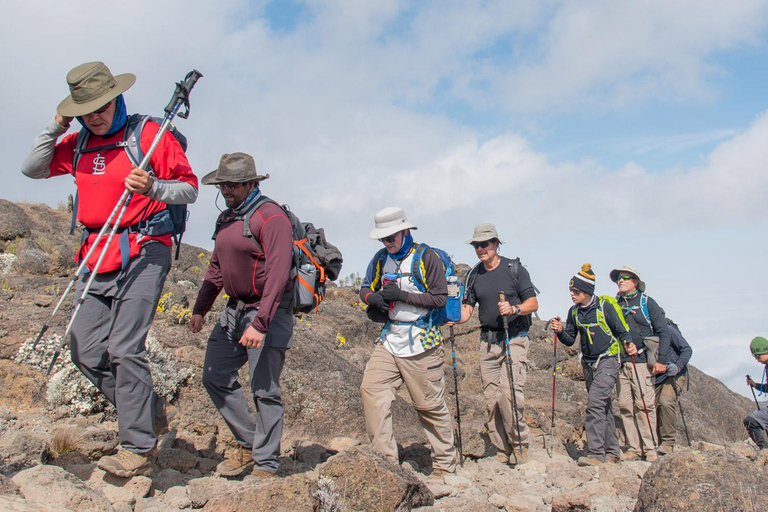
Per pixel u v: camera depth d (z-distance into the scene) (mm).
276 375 4980
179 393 6574
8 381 6109
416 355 5910
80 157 4520
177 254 4789
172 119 4469
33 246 14984
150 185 4207
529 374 11219
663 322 8531
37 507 3500
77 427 5180
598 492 5918
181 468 5312
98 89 4270
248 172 4793
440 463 6172
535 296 7309
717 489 4191
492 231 7309
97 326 4535
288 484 4285
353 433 6906
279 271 4645
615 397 11438
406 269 5926
